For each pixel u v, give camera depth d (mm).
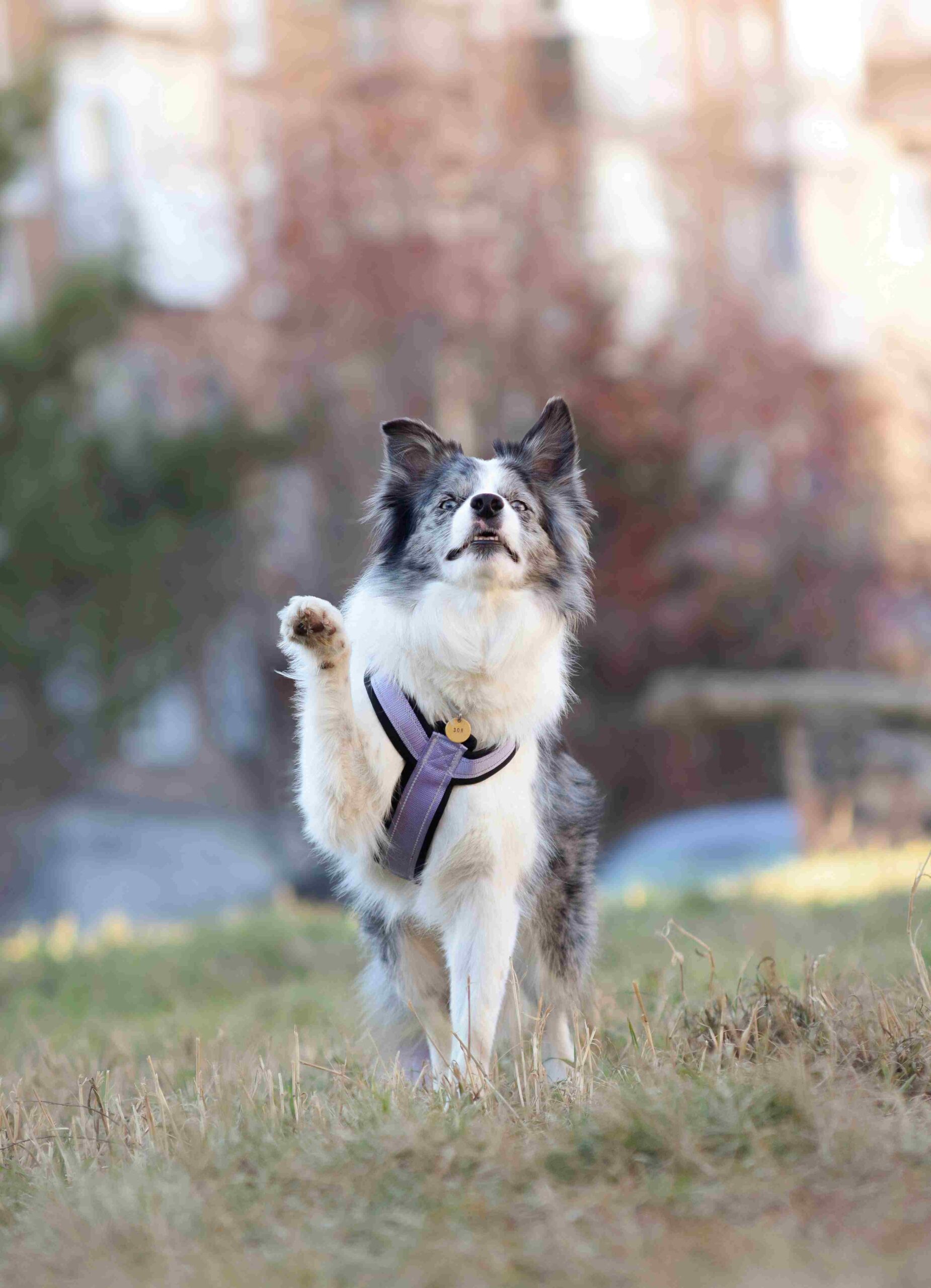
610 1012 5086
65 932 10977
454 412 22578
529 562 4844
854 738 15164
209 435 20250
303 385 22641
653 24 29516
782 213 30875
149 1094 4387
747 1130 3359
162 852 20734
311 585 22469
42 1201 3504
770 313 27031
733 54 31000
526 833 4637
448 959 4637
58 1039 6480
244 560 21750
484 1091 4020
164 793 24016
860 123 32156
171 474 19984
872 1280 2580
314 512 22859
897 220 31516
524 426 22750
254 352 24031
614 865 14539
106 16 26984
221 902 19859
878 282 30531
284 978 8836
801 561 22703
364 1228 3127
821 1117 3375
